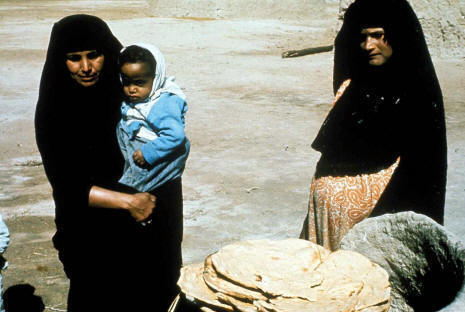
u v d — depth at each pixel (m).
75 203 2.97
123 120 3.08
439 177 3.35
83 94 2.99
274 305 1.83
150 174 3.04
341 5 15.10
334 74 3.64
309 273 1.98
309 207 3.67
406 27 3.31
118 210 3.09
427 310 2.23
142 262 3.19
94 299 3.22
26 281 4.65
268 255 2.07
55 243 3.19
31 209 6.13
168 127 3.00
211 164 7.47
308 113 10.15
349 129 3.47
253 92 12.00
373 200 3.41
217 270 1.97
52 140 2.95
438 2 15.02
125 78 3.00
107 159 3.06
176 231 3.27
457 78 12.89
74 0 38.16
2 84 12.97
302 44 19.05
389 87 3.38
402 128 3.35
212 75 13.88
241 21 24.59
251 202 6.21
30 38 20.11
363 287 1.96
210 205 6.13
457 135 8.52
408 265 2.33
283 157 7.73
